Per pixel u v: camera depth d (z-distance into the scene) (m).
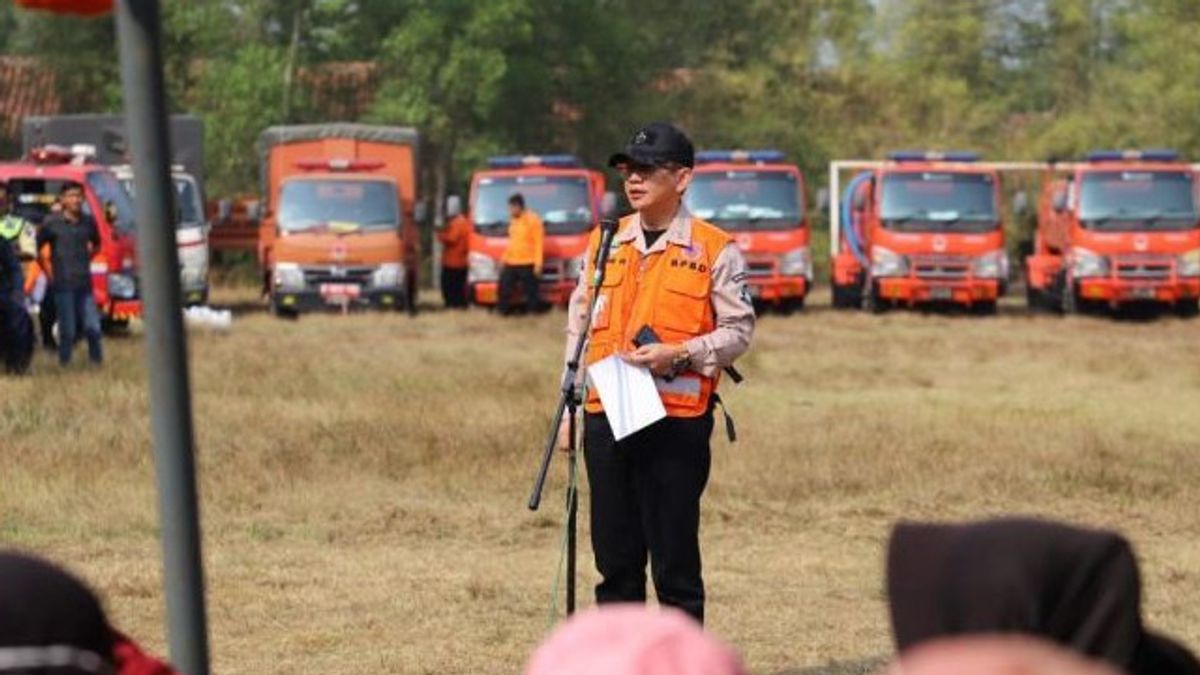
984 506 26.31
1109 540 4.31
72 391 37.22
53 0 6.36
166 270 6.14
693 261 14.40
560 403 14.73
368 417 34.06
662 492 14.32
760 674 16.64
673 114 109.94
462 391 39.09
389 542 23.34
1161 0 116.44
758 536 24.02
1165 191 71.06
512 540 23.64
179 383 6.18
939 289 70.94
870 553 22.95
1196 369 48.09
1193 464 30.06
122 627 18.42
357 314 66.81
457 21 95.56
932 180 71.69
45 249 43.62
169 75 97.38
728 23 116.56
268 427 32.41
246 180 97.94
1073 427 34.50
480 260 70.00
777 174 71.38
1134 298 70.50
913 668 3.52
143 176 6.11
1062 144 116.69
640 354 14.20
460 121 98.94
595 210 71.31
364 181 68.44
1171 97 114.25
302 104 97.94
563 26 101.94
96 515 24.45
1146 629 4.45
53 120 71.06
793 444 31.31
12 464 27.98
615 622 3.87
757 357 50.03
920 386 43.47
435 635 18.19
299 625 18.53
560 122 104.69
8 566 4.12
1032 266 77.06
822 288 105.12
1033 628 4.21
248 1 99.62
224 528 23.89
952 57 131.12
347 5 99.25
